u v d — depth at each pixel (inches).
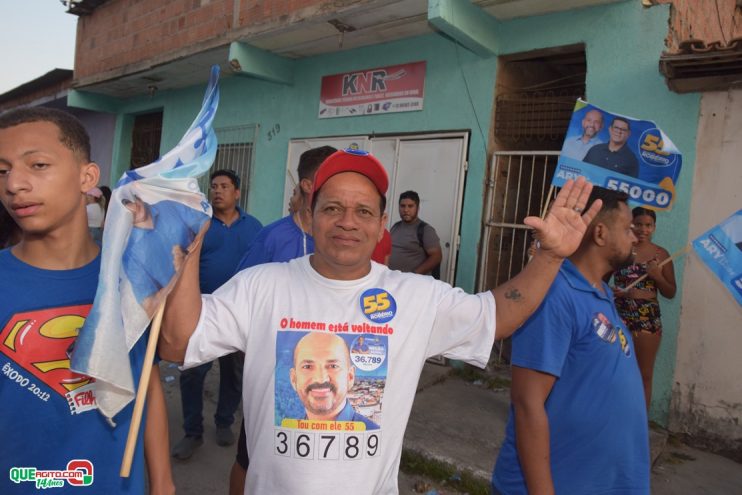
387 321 59.8
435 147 228.4
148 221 53.2
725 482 143.4
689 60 157.8
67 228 53.5
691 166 165.8
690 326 164.6
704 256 127.3
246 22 274.5
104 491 53.7
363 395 57.7
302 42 255.4
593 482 70.2
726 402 158.6
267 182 304.0
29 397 50.8
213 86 60.1
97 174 56.2
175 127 371.2
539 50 201.6
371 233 60.4
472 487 135.6
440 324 62.5
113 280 49.8
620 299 159.3
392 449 59.5
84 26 411.2
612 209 76.2
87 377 52.9
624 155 109.4
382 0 201.9
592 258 77.6
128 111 415.5
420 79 234.1
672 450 159.6
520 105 208.4
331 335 58.3
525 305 62.1
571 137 110.3
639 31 178.7
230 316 59.5
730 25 278.1
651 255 156.9
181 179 55.5
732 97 159.0
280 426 56.6
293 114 289.7
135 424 50.9
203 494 127.8
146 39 347.6
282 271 62.9
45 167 50.3
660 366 169.5
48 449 51.4
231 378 148.6
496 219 215.3
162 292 52.5
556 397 71.5
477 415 170.9
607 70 185.0
